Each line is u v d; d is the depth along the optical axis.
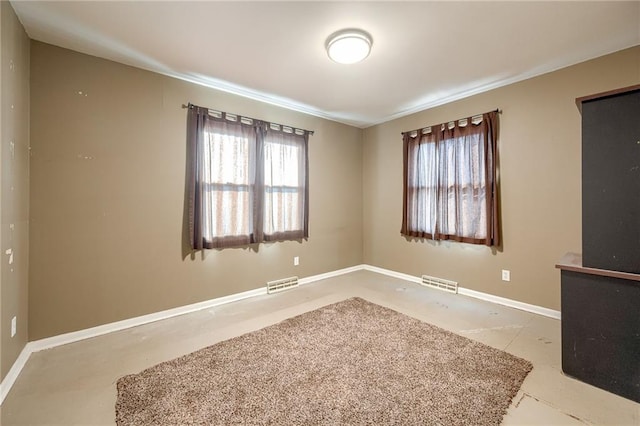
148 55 2.64
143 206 2.88
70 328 2.50
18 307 2.10
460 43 2.46
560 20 2.15
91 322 2.60
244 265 3.62
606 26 2.23
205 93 3.29
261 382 1.90
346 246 4.89
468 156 3.59
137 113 2.85
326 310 3.17
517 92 3.21
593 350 1.86
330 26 2.22
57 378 1.96
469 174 3.58
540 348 2.33
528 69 2.95
